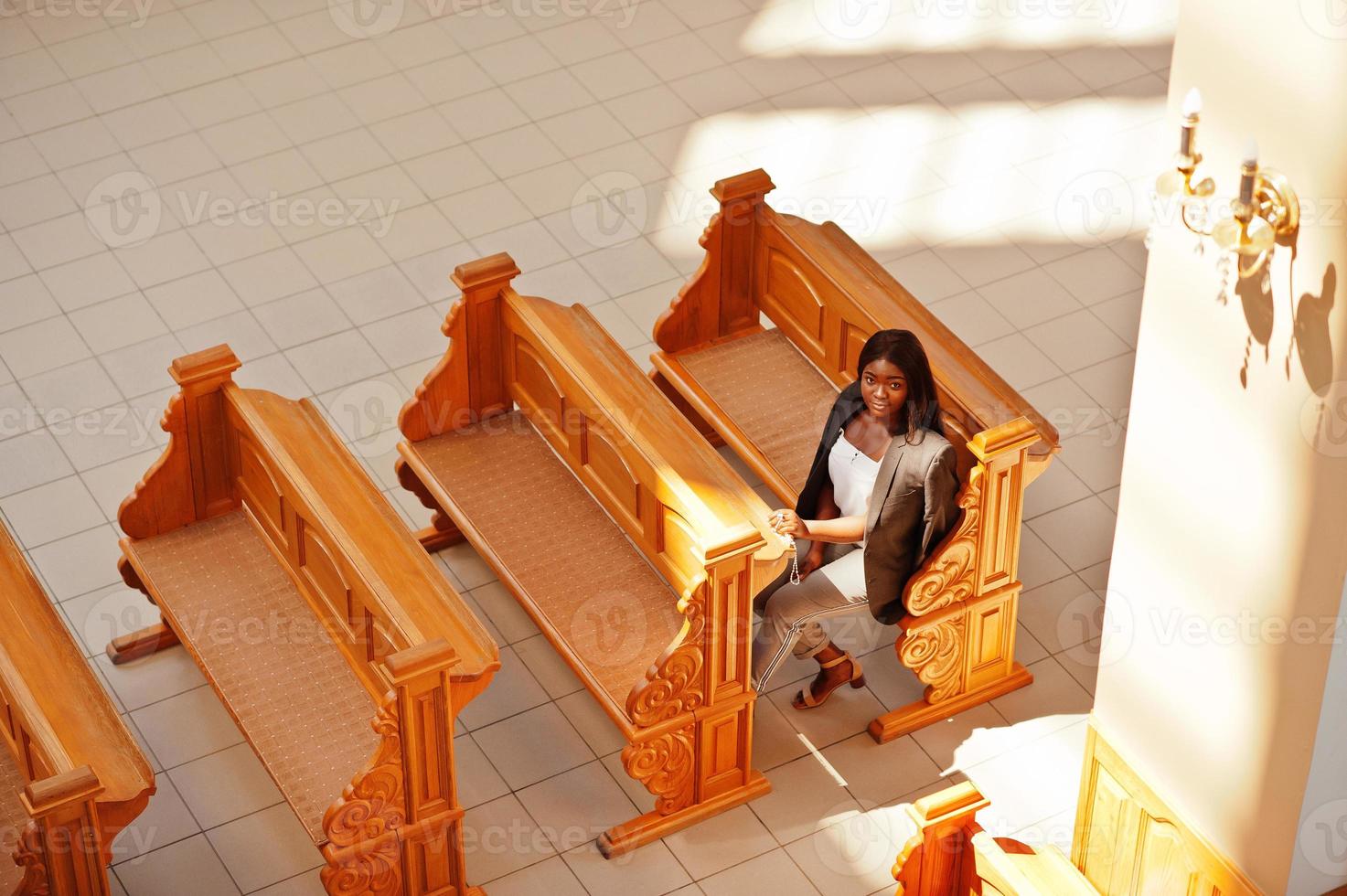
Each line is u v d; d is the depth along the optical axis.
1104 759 4.46
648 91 8.55
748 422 6.00
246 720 5.05
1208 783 4.12
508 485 5.83
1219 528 3.81
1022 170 8.02
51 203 7.91
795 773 5.48
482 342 5.90
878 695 5.75
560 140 8.25
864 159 8.09
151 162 8.16
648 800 5.43
